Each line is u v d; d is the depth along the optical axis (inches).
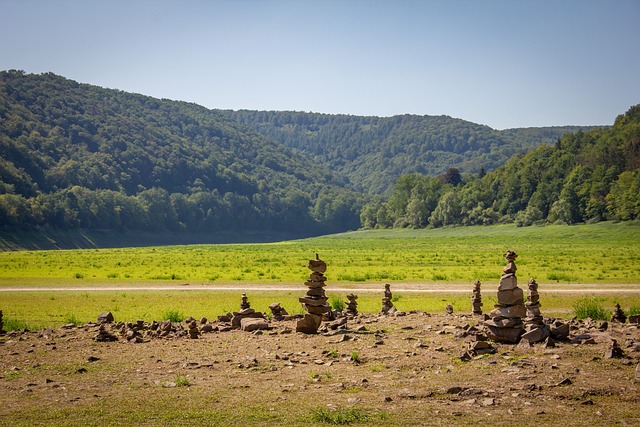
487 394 462.0
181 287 1603.1
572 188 6072.8
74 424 415.5
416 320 781.9
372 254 3348.9
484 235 5915.4
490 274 1843.0
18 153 7711.6
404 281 1712.6
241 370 557.9
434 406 441.7
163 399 469.7
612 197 5575.8
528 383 483.2
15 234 5910.4
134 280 1809.8
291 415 427.2
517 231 5910.4
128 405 456.1
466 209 7273.6
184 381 512.7
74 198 7121.1
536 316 633.6
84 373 559.2
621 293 1380.4
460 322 748.0
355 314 904.9
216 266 2481.5
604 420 405.1
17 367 587.5
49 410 446.3
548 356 560.7
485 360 555.8
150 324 842.8
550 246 4005.9
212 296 1390.3
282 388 493.7
